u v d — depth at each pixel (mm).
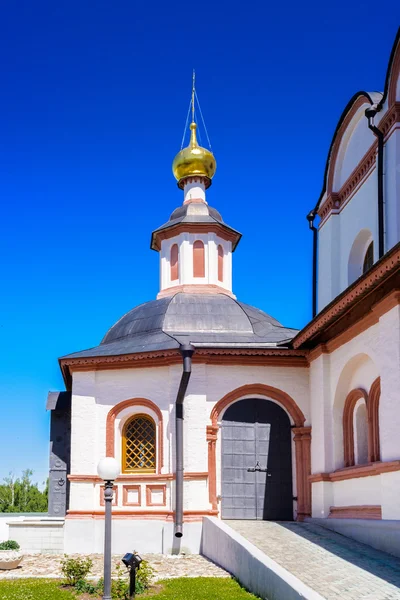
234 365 18812
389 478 13297
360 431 16562
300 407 18688
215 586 12898
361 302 14820
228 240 24078
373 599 9906
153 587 12852
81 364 19297
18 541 18438
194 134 25047
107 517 10938
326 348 17547
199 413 18328
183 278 23078
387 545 12930
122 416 19062
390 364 13492
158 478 18203
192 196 24547
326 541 14445
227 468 18453
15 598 12086
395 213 15047
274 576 11250
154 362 18859
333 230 19125
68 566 13672
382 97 16172
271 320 21859
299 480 18234
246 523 17266
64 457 22312
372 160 16781
